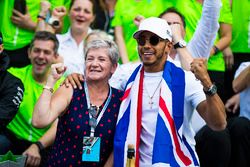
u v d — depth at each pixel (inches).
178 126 349.1
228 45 511.2
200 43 397.4
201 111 350.0
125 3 516.7
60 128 366.0
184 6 501.7
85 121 362.3
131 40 512.7
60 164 361.4
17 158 362.6
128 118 356.5
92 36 421.1
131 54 510.9
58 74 357.4
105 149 363.9
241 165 415.5
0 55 426.6
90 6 501.7
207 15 392.2
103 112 366.6
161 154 343.9
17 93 425.7
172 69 357.1
